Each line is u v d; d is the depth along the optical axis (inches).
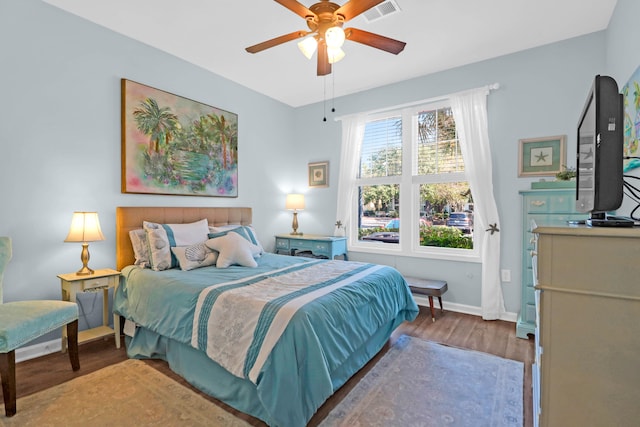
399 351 99.1
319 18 74.4
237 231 133.7
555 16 99.6
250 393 67.1
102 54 107.3
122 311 100.1
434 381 82.0
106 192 109.1
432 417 67.9
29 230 92.9
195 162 135.8
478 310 133.4
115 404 71.2
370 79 149.2
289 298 72.8
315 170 181.9
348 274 98.1
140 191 117.1
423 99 143.8
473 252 136.2
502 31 108.2
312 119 183.8
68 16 99.4
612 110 41.9
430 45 117.2
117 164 111.9
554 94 116.1
